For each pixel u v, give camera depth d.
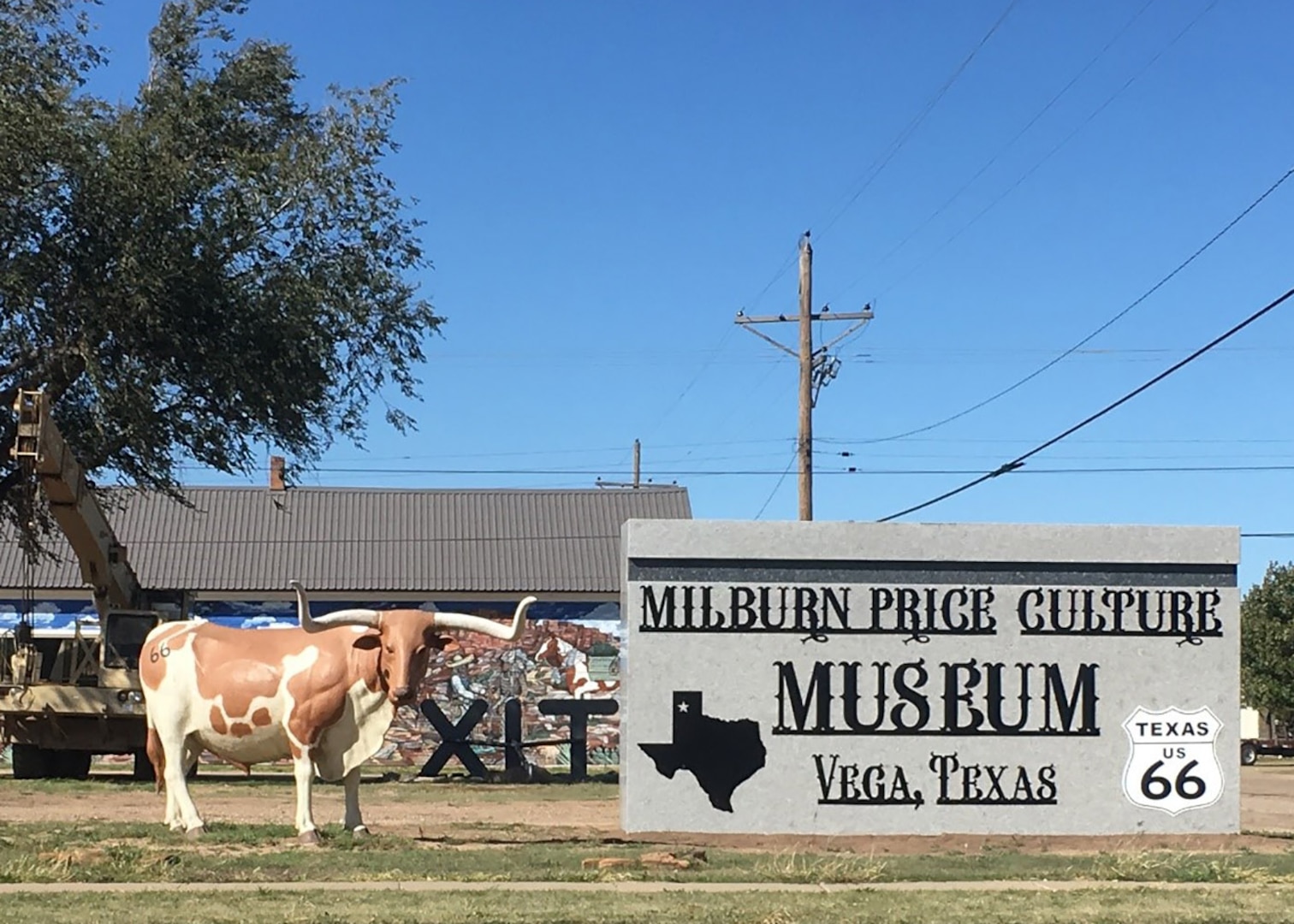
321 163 31.86
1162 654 18.09
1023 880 14.94
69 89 30.38
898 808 17.62
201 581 45.06
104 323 29.45
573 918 12.01
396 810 23.91
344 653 16.34
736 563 17.69
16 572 43.97
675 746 17.50
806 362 34.94
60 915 11.91
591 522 47.78
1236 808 18.03
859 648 17.75
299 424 32.31
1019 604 17.95
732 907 12.72
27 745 31.31
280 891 13.34
